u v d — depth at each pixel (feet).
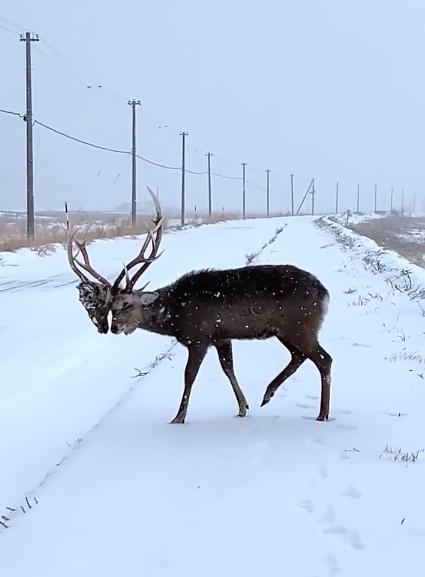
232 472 18.75
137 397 26.37
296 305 23.22
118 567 14.12
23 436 22.63
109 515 16.39
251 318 23.47
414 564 13.88
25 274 71.10
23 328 41.75
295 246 98.63
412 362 30.19
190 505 16.78
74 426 23.59
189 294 23.66
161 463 19.53
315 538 15.01
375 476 18.12
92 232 130.62
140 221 177.17
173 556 14.44
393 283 52.54
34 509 16.89
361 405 24.56
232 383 23.99
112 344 37.06
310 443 20.89
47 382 29.35
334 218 244.63
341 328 38.34
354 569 13.74
